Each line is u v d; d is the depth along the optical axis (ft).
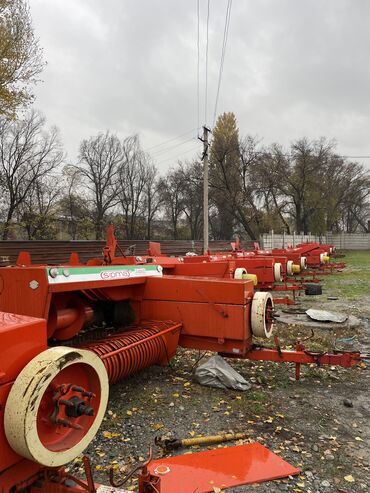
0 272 12.42
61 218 125.59
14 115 53.21
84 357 6.51
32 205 111.24
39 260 48.52
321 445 11.11
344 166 180.14
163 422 12.23
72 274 12.54
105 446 10.79
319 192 160.35
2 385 5.76
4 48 48.08
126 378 15.26
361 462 10.32
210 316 14.98
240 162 140.77
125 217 144.46
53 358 5.97
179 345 15.78
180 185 167.53
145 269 16.39
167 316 15.78
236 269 26.12
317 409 13.50
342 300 38.37
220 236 180.24
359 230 254.06
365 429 12.18
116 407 13.11
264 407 13.47
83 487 6.55
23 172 108.88
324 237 176.96
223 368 15.25
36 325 6.31
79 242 54.65
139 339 13.93
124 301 16.69
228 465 9.75
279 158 149.48
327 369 17.17
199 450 10.66
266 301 14.96
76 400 6.24
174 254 79.97
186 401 13.70
